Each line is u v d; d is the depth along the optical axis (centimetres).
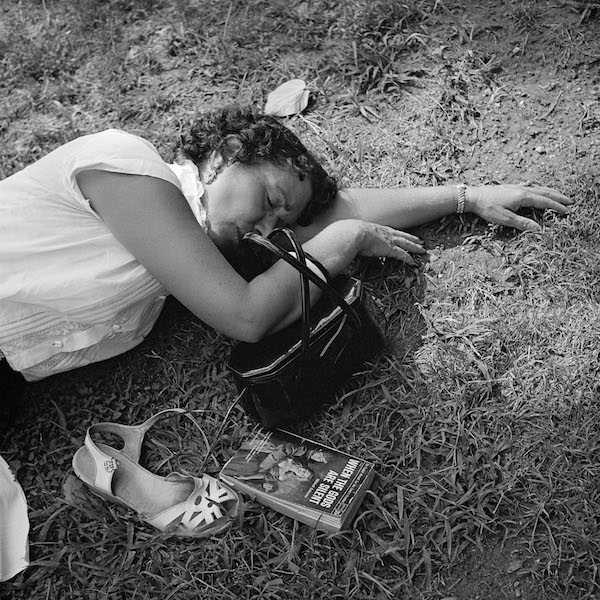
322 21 336
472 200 270
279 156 228
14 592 227
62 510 237
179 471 241
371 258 271
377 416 243
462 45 316
